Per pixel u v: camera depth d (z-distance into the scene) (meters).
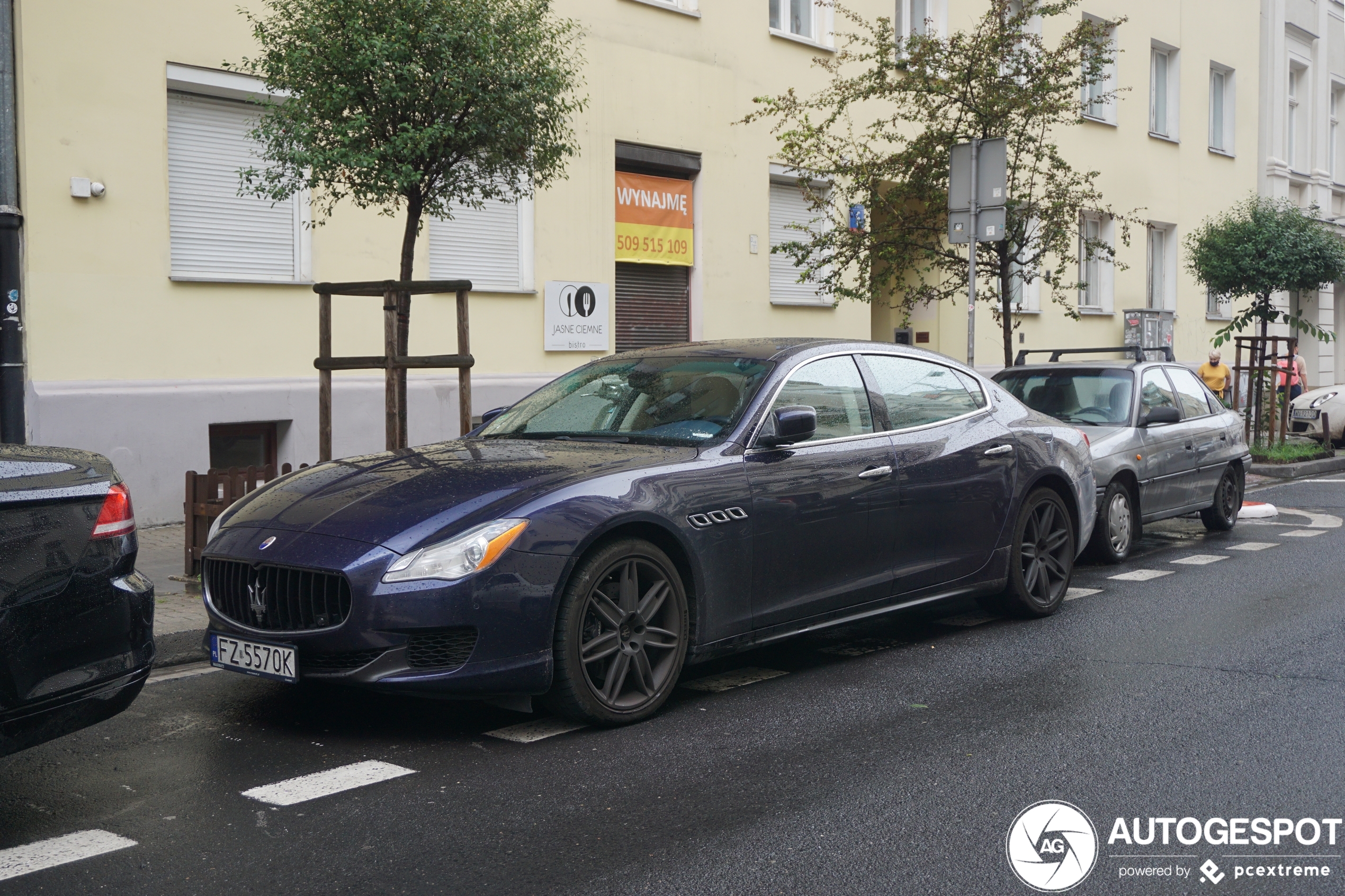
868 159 14.05
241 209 11.50
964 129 13.25
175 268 11.07
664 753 4.71
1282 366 22.44
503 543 4.68
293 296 11.78
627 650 5.07
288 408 11.70
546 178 8.88
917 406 6.64
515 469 5.15
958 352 20.23
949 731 5.00
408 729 5.03
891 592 6.25
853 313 18.33
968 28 19.56
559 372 14.33
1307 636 6.79
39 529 3.73
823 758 4.65
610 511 4.94
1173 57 25.42
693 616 5.30
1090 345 23.22
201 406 11.02
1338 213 32.25
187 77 10.97
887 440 6.30
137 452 10.63
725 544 5.38
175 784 4.36
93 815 4.05
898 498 6.21
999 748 4.77
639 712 5.09
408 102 7.79
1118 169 23.72
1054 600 7.41
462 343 7.93
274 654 4.77
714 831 3.90
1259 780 4.39
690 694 5.61
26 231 10.08
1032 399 10.62
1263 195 28.91
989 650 6.50
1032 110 12.77
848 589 5.99
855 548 6.00
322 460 7.97
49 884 3.50
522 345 13.91
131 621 3.98
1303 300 30.28
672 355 6.43
